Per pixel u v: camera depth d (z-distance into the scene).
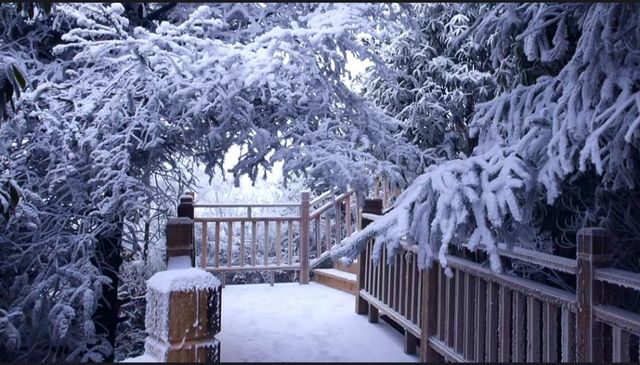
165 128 3.03
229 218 6.15
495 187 2.00
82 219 3.32
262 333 3.89
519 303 2.28
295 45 2.55
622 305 2.47
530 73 2.98
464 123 4.86
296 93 3.00
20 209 2.91
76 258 3.33
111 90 2.86
